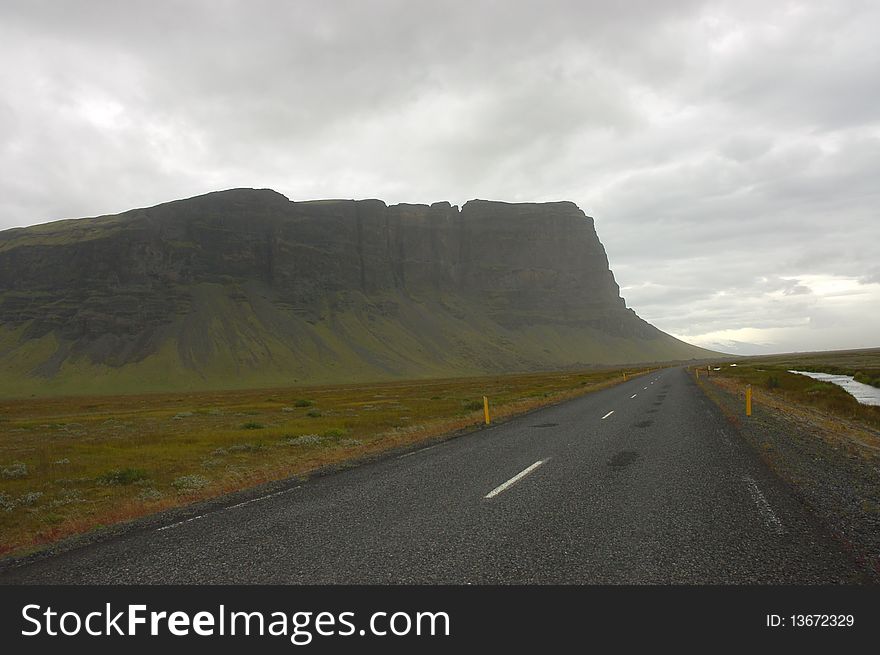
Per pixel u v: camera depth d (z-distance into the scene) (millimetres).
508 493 8602
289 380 176875
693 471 9977
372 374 193250
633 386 46656
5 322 190500
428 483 9734
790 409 25109
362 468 11945
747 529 6375
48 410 61875
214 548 6430
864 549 5695
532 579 5074
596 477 9641
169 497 10219
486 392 56312
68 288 197375
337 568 5535
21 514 9820
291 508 8328
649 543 5949
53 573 5934
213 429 26734
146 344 182125
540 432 17016
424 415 27906
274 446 17953
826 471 10008
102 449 19469
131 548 6680
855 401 29938
